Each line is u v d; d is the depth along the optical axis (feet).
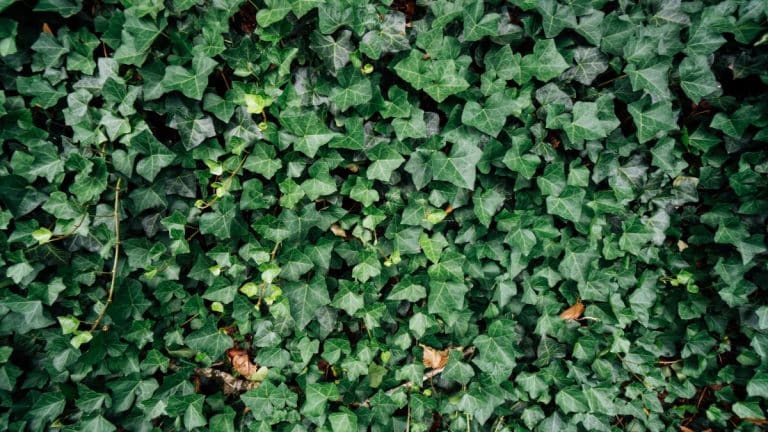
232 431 7.18
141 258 6.33
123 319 6.48
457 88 5.54
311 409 6.94
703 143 6.59
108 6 5.52
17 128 5.72
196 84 5.38
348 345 6.97
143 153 5.68
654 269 7.36
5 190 5.70
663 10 5.98
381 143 5.91
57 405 6.68
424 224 6.39
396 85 5.74
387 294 7.04
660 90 5.77
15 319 6.19
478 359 6.93
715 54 6.20
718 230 6.86
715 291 7.26
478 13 5.37
